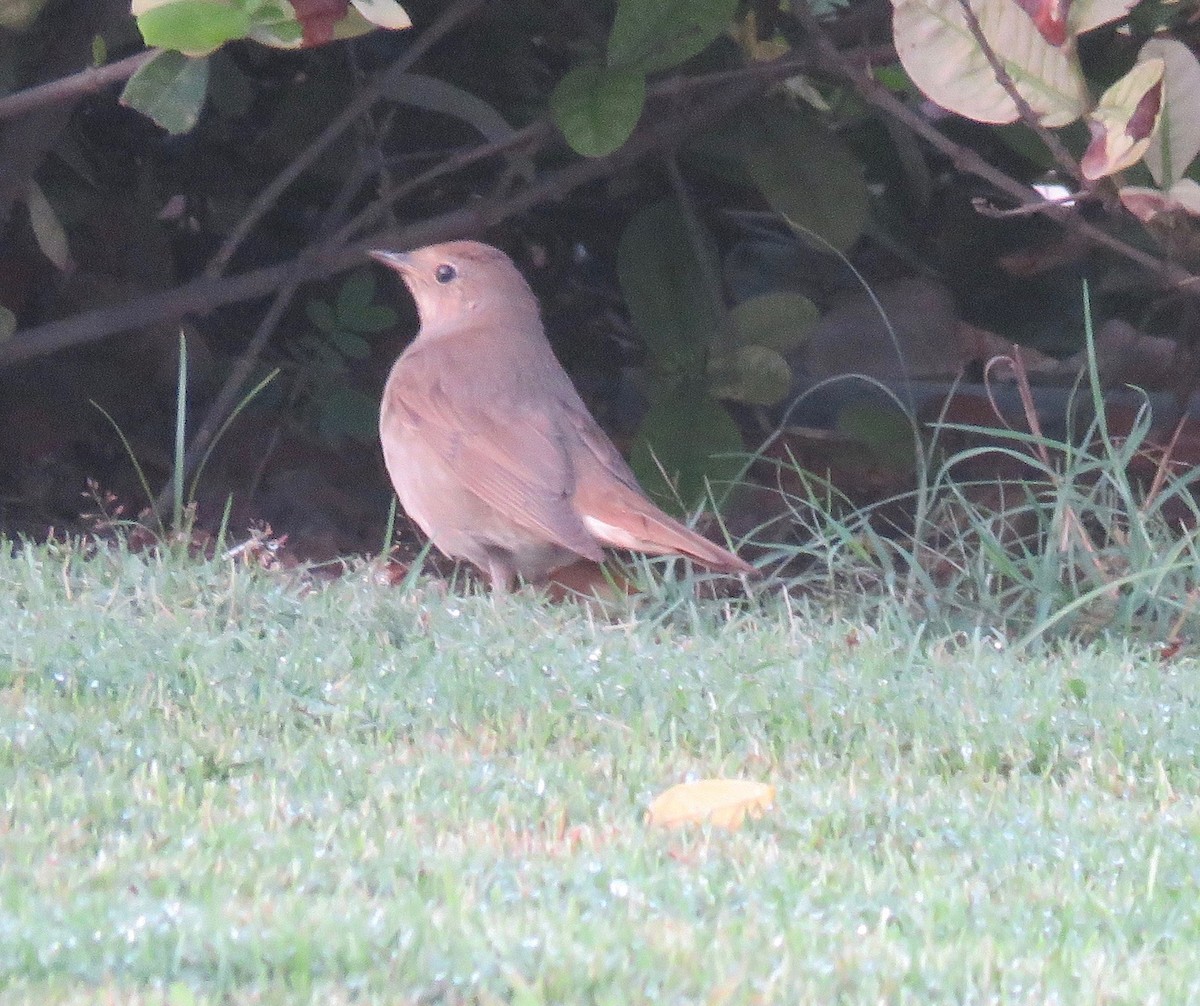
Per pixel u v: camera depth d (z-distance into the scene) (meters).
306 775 7.10
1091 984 5.26
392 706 8.04
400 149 15.55
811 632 10.02
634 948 5.34
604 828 6.66
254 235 16.44
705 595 12.27
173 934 5.25
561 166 15.37
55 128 12.67
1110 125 10.05
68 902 5.54
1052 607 10.95
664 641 9.61
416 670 8.53
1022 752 7.95
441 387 11.17
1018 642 10.15
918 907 5.93
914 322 16.06
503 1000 5.01
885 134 15.02
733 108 13.72
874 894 6.07
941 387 16.02
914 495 13.61
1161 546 11.73
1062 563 11.42
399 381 11.36
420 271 11.95
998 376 17.17
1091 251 14.68
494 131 13.55
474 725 7.96
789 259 16.27
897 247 15.44
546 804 6.91
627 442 16.17
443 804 6.84
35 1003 4.79
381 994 4.97
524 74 14.55
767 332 13.54
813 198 13.73
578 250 17.06
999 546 11.41
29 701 7.77
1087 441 11.79
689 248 13.85
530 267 17.06
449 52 14.48
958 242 15.32
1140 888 6.30
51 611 9.05
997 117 10.22
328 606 9.67
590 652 9.01
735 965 5.25
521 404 11.10
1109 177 10.66
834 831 6.84
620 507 10.77
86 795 6.62
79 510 14.56
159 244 15.30
